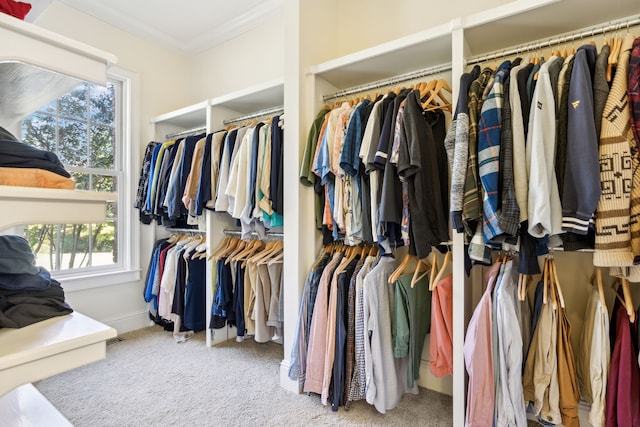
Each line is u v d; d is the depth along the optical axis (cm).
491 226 116
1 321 62
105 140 277
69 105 255
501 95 123
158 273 277
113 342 255
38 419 87
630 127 106
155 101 306
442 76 190
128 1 255
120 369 211
